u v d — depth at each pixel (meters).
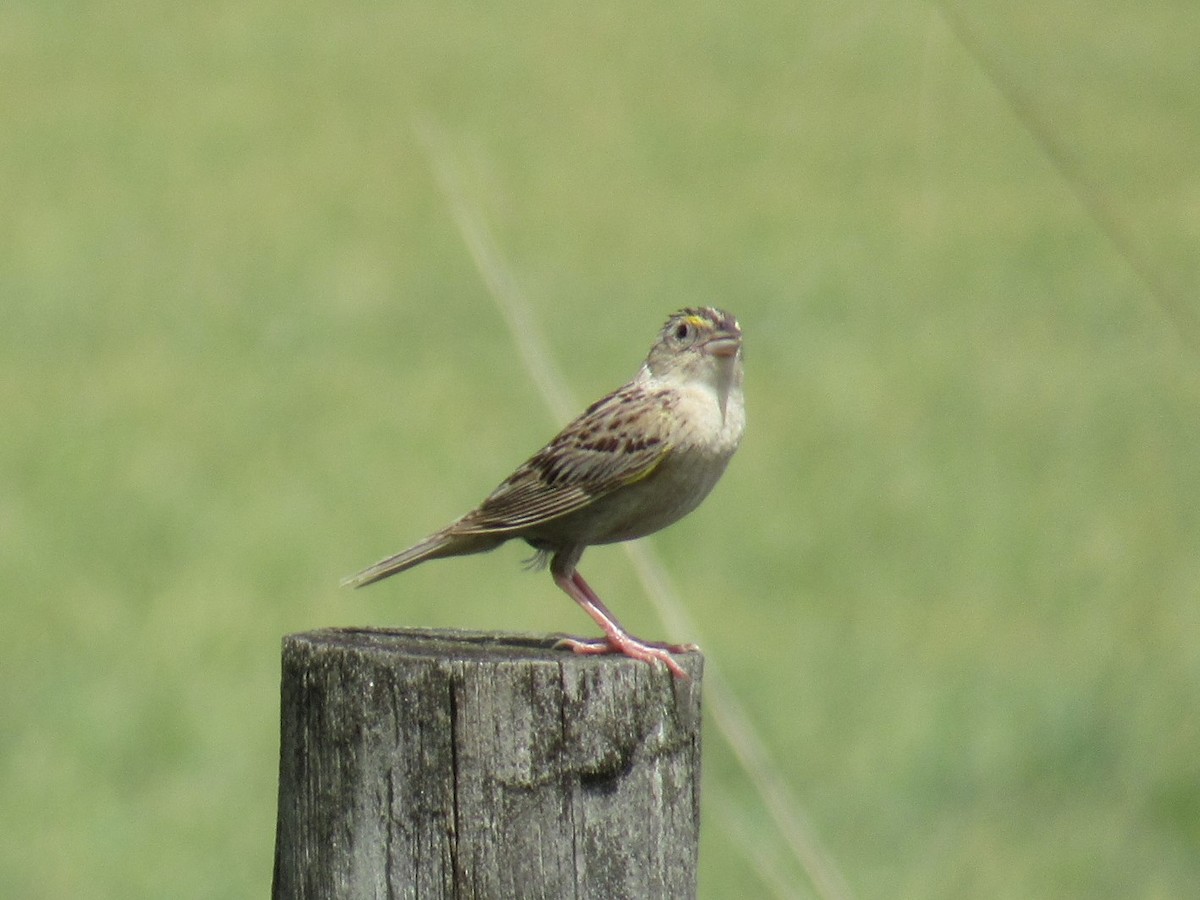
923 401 21.86
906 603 15.84
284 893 5.00
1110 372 22.83
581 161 31.53
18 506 18.48
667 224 29.91
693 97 32.59
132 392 22.67
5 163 34.69
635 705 4.82
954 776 12.66
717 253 28.73
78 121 37.38
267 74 39.78
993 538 17.36
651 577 6.49
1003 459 19.77
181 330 25.70
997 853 11.59
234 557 16.95
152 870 11.48
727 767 12.44
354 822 4.79
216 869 11.51
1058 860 11.60
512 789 4.73
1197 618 15.32
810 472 19.44
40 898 11.09
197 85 39.28
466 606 15.44
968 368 23.27
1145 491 18.53
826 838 11.76
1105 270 27.58
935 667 14.42
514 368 23.39
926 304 26.30
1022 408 21.58
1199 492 18.55
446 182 6.75
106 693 14.14
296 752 4.93
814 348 24.33
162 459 20.11
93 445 20.59
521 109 34.44
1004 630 15.16
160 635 15.26
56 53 42.59
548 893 4.77
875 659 14.55
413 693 4.72
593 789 4.79
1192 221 15.40
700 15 32.03
